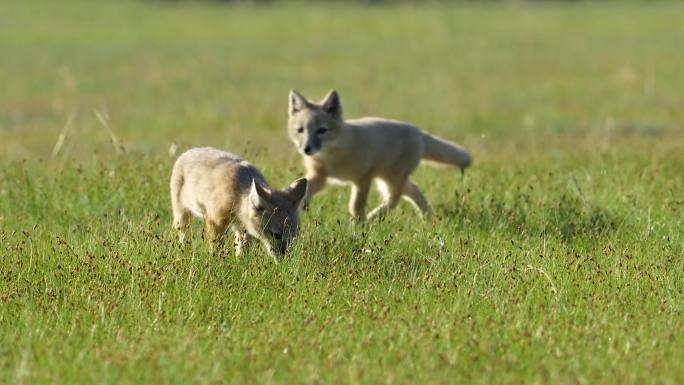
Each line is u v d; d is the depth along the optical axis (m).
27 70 91.19
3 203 30.69
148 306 21.61
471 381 17.84
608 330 20.31
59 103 70.69
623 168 34.75
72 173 33.56
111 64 97.50
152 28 134.25
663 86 77.94
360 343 19.17
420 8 161.25
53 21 138.50
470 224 28.34
